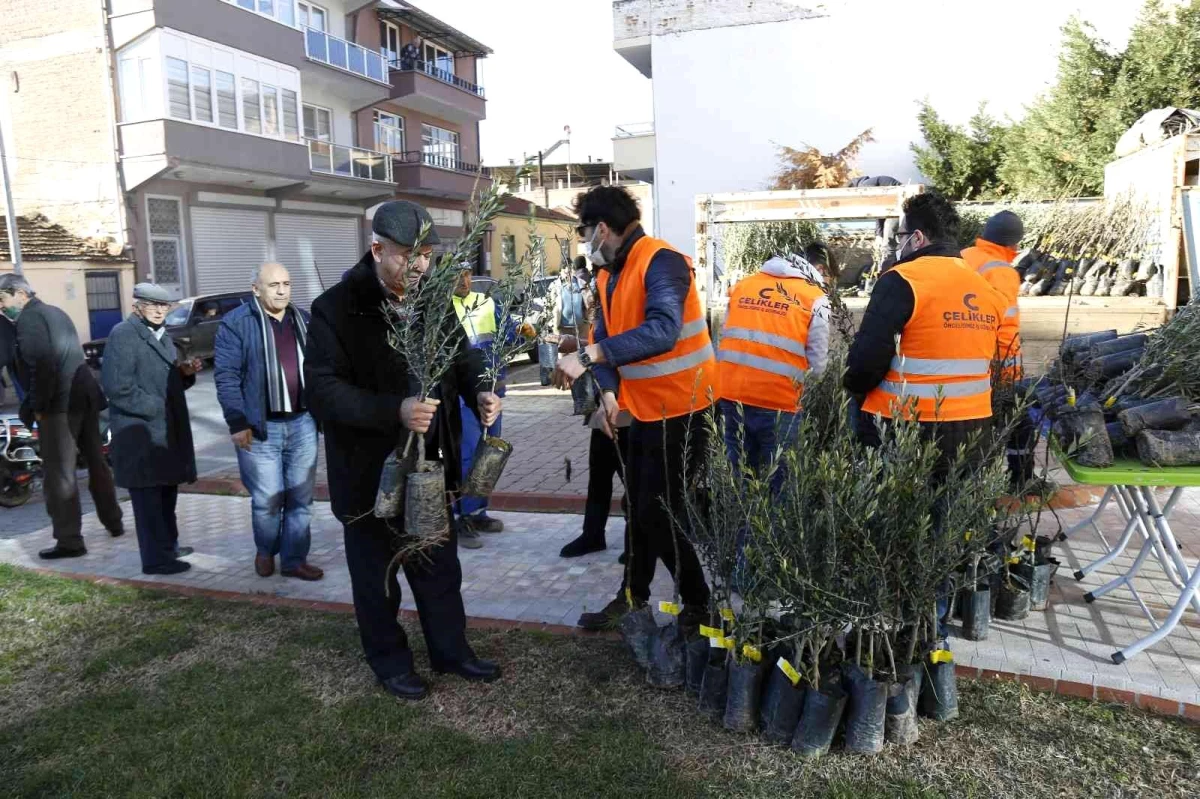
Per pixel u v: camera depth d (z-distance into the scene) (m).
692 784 2.83
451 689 3.55
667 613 3.79
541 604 4.45
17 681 3.81
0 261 17.75
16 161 21.59
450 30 32.62
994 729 3.08
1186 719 3.12
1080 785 2.77
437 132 34.59
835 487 2.86
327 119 28.36
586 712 3.32
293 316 5.03
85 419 5.82
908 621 3.04
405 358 3.29
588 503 5.13
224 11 22.09
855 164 19.55
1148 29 14.49
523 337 3.49
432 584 3.62
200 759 3.11
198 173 21.86
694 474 3.55
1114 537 5.15
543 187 43.44
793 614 3.03
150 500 5.14
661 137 21.39
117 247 20.89
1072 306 9.34
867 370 3.43
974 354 3.40
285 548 5.08
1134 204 9.77
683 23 20.95
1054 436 3.88
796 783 2.83
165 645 4.06
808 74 20.09
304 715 3.39
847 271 10.34
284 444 5.01
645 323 3.24
